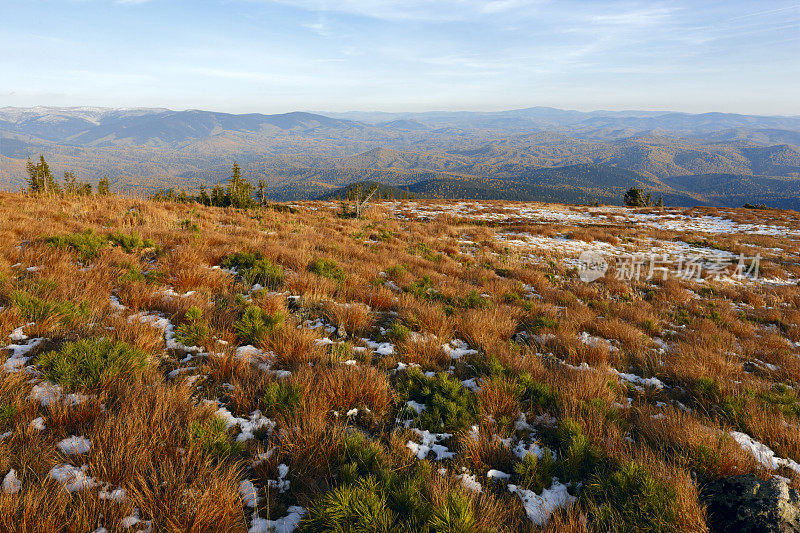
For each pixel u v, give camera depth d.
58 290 5.43
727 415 4.52
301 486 2.82
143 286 6.18
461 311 7.54
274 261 9.30
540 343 6.60
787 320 10.36
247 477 2.85
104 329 4.61
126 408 3.15
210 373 4.18
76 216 11.67
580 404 4.18
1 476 2.48
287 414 3.44
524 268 13.96
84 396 3.30
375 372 4.36
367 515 2.38
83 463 2.66
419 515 2.50
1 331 4.14
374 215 30.12
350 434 3.28
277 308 6.16
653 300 11.37
